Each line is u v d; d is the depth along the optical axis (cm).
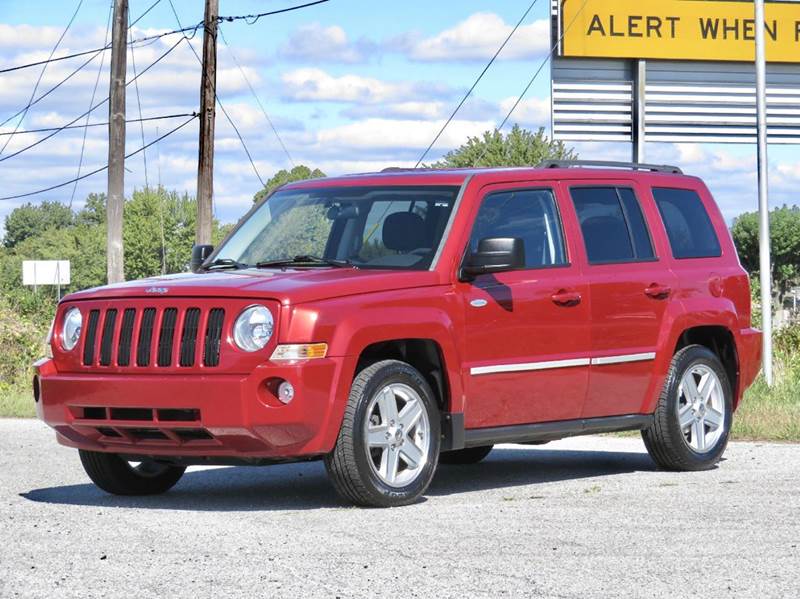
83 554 773
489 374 1034
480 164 5938
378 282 979
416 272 1009
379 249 1043
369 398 947
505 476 1171
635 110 3622
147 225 16262
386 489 954
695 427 1193
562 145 5953
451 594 662
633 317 1147
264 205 1153
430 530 847
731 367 1264
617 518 888
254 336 922
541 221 1103
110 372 970
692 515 898
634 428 1169
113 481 1045
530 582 689
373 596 660
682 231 1229
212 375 928
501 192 1082
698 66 3641
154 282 991
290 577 704
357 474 939
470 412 1027
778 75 3756
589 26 3572
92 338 986
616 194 1177
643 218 1191
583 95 3594
